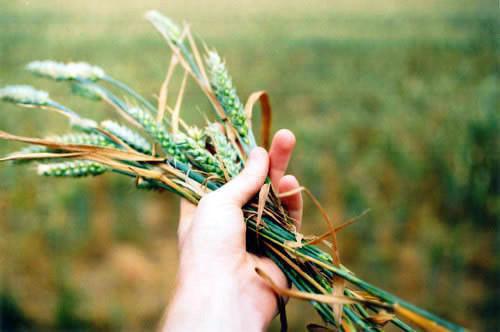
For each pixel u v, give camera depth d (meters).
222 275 1.31
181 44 1.84
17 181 6.00
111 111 9.10
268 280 1.34
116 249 4.98
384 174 6.18
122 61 17.05
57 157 1.55
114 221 5.33
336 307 1.35
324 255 1.54
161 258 4.92
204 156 1.64
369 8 41.03
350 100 11.42
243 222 1.45
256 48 20.80
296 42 21.75
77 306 3.74
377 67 15.85
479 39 19.88
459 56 17.41
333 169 6.46
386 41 21.28
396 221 5.00
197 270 1.31
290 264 1.51
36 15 32.44
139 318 3.88
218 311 1.23
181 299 1.26
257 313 1.34
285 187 1.76
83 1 42.38
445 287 4.17
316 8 42.38
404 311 1.21
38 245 4.76
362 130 8.38
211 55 1.74
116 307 3.81
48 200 5.45
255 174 1.52
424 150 6.77
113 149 1.59
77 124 1.69
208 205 1.43
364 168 6.29
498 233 4.86
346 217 5.07
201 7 41.47
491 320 3.79
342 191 5.80
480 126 5.90
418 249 4.67
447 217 5.24
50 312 3.81
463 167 5.58
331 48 20.52
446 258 4.40
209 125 1.69
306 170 6.15
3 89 1.56
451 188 5.29
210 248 1.34
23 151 1.65
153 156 1.66
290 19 33.38
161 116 1.73
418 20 30.12
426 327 1.18
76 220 5.01
